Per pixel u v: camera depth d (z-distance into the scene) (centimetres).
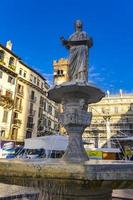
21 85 4791
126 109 6806
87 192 493
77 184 467
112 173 473
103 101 6994
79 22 962
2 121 4178
